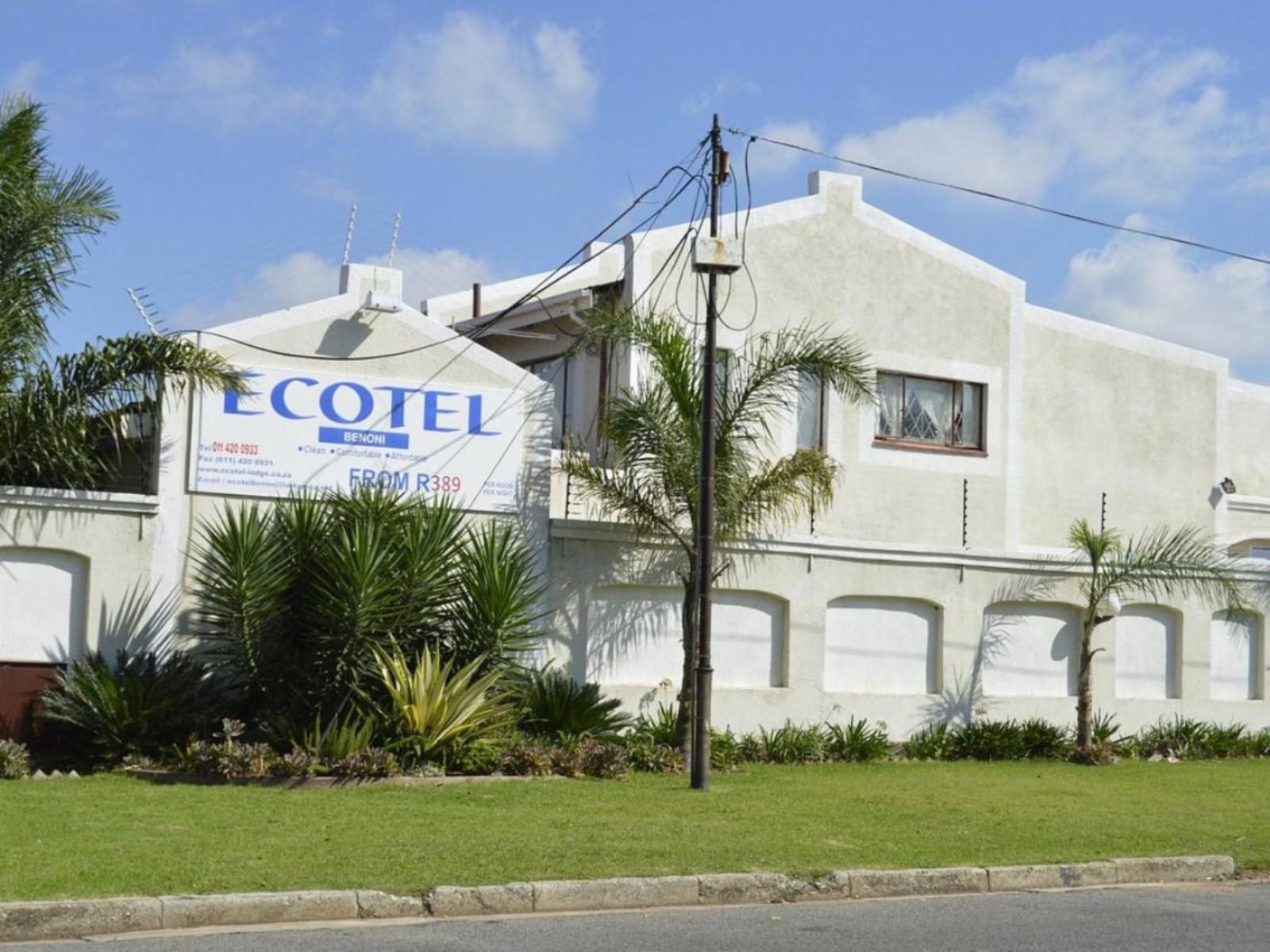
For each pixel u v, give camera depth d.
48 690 18.64
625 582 22.48
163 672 19.02
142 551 19.88
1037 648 25.77
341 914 10.96
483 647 19.92
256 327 20.75
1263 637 27.77
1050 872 13.30
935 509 26.81
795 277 25.81
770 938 10.47
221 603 19.27
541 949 9.91
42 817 14.10
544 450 22.12
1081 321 29.23
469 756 18.66
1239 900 12.63
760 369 21.12
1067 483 28.70
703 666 18.08
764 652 23.45
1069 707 25.89
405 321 21.53
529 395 22.14
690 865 12.66
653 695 22.52
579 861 12.64
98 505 19.59
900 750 23.86
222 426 20.45
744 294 25.31
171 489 20.12
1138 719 26.39
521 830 14.29
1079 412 28.98
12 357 19.00
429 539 19.64
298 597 19.56
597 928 10.75
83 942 9.93
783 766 21.75
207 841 13.04
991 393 27.55
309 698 19.14
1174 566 25.12
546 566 21.94
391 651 19.36
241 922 10.67
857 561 24.12
